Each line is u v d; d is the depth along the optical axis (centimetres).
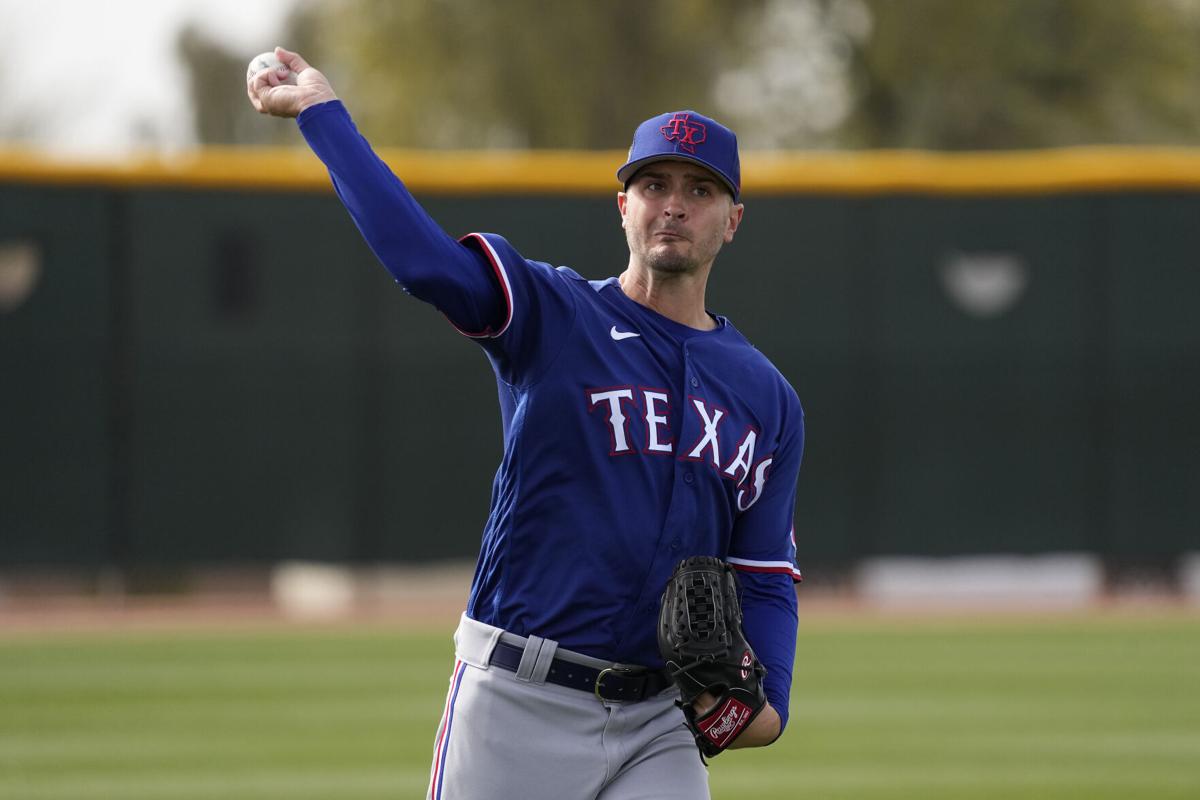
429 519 4606
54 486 4472
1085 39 7869
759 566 1163
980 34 7656
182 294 4519
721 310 4675
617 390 1074
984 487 4700
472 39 7531
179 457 4519
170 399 4516
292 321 4559
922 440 4700
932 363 4703
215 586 4650
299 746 2597
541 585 1082
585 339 1073
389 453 4597
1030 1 7800
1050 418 4706
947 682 3272
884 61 7688
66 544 4475
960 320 4706
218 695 3092
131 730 2736
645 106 7662
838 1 7944
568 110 7506
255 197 4547
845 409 4697
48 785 2309
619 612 1081
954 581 4975
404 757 2509
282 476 4553
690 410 1089
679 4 7612
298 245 4566
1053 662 3544
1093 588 4759
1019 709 2964
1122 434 4697
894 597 4741
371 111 7856
